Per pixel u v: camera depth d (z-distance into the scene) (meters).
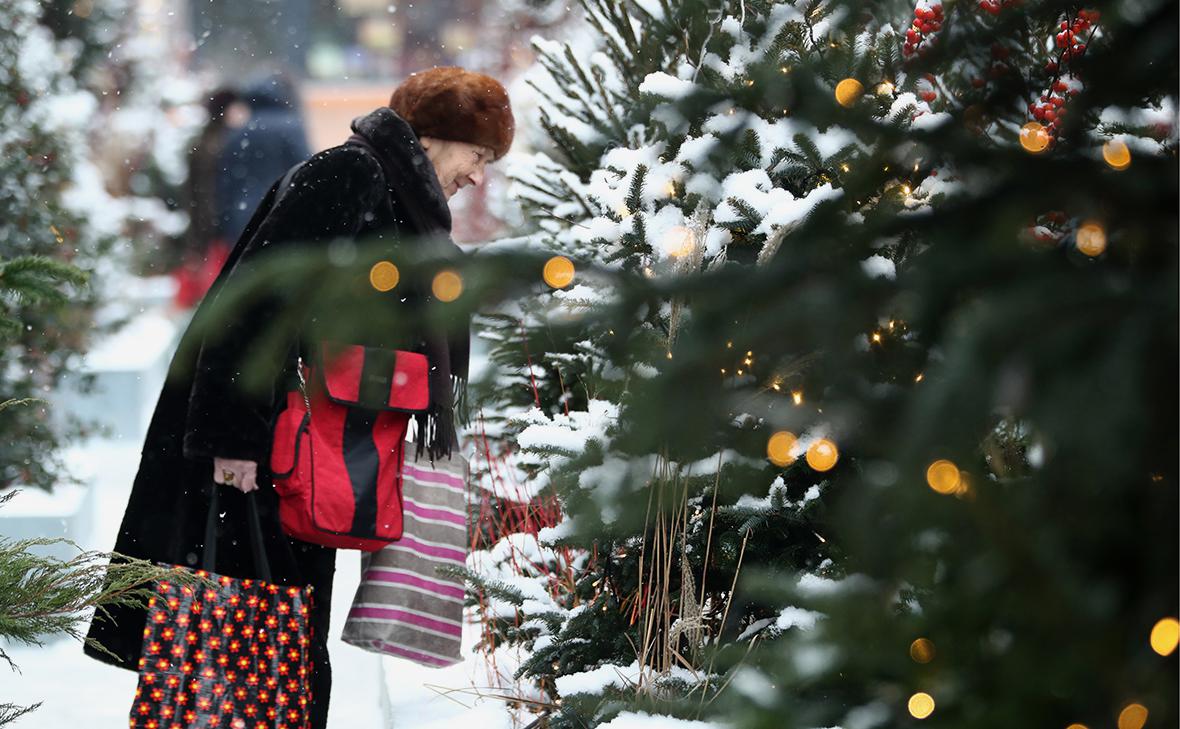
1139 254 2.12
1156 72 2.28
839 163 5.24
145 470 6.91
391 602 7.04
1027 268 1.98
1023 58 2.62
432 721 7.68
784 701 2.50
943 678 2.21
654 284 2.11
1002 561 1.92
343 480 6.73
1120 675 1.99
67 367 13.00
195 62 30.38
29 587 5.63
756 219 5.82
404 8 34.50
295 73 32.94
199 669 6.51
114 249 13.51
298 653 6.70
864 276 2.03
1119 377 1.69
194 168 22.12
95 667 10.24
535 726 6.54
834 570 4.45
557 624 6.71
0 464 12.39
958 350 1.74
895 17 2.56
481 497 8.73
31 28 13.24
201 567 6.86
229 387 6.42
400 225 7.20
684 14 2.95
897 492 1.79
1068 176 2.15
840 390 2.03
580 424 6.24
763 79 2.29
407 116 7.43
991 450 2.64
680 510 5.73
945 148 2.24
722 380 2.04
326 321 2.21
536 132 10.30
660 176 6.05
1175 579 1.95
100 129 22.62
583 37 8.91
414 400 6.73
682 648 6.33
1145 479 1.90
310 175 6.89
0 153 12.81
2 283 6.04
